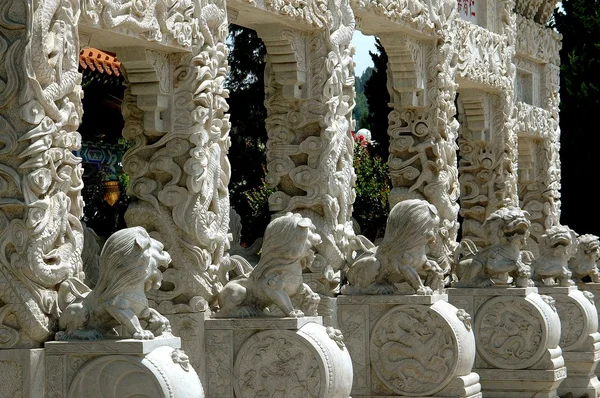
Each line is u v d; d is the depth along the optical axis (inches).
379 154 1096.2
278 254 435.2
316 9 496.4
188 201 422.6
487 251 648.4
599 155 1146.7
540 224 848.3
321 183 504.1
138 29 393.4
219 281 442.3
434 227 540.4
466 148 733.3
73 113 356.2
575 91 1154.0
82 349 345.1
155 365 343.3
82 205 363.3
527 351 639.1
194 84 423.5
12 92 338.6
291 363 431.5
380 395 543.8
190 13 419.5
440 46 617.9
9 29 341.4
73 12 358.0
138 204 428.5
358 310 542.0
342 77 514.9
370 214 1019.3
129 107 426.3
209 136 427.8
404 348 538.9
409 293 538.3
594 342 721.0
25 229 340.2
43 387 347.6
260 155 1042.7
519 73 830.5
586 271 804.6
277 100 508.7
